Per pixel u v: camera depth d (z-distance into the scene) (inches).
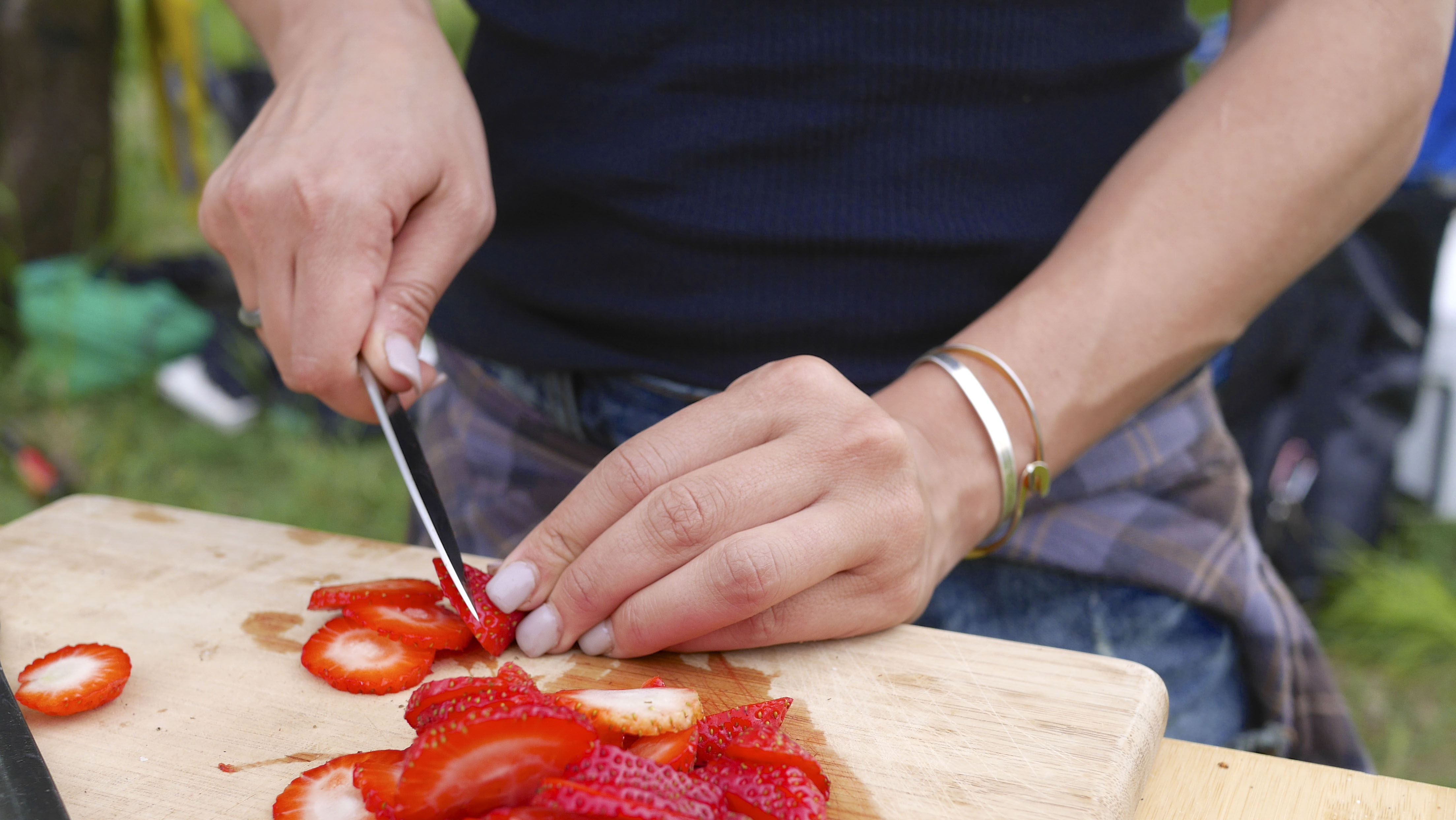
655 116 32.9
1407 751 54.6
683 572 30.4
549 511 35.1
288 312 31.9
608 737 29.3
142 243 99.4
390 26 32.7
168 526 33.8
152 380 84.1
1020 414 31.5
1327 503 65.5
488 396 35.4
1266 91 31.8
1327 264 65.2
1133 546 33.5
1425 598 62.8
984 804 29.3
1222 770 30.5
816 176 32.8
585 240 33.7
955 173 32.8
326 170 31.3
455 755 28.2
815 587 30.8
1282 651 34.0
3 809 28.5
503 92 34.1
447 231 32.0
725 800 28.9
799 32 32.3
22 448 72.9
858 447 30.2
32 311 82.1
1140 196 32.0
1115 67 33.3
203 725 30.2
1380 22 31.8
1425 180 66.2
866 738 30.1
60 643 31.5
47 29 86.1
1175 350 31.8
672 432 30.7
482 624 30.8
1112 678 30.8
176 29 83.4
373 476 75.2
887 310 33.1
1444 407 72.4
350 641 31.1
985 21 32.3
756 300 33.1
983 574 33.7
